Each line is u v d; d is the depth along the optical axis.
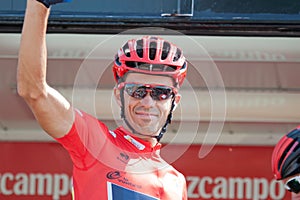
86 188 5.17
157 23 7.62
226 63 8.31
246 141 9.69
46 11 4.58
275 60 8.26
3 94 9.04
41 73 4.70
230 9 7.69
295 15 7.71
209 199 9.84
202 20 7.64
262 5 7.73
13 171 9.97
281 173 4.59
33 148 9.95
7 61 8.34
